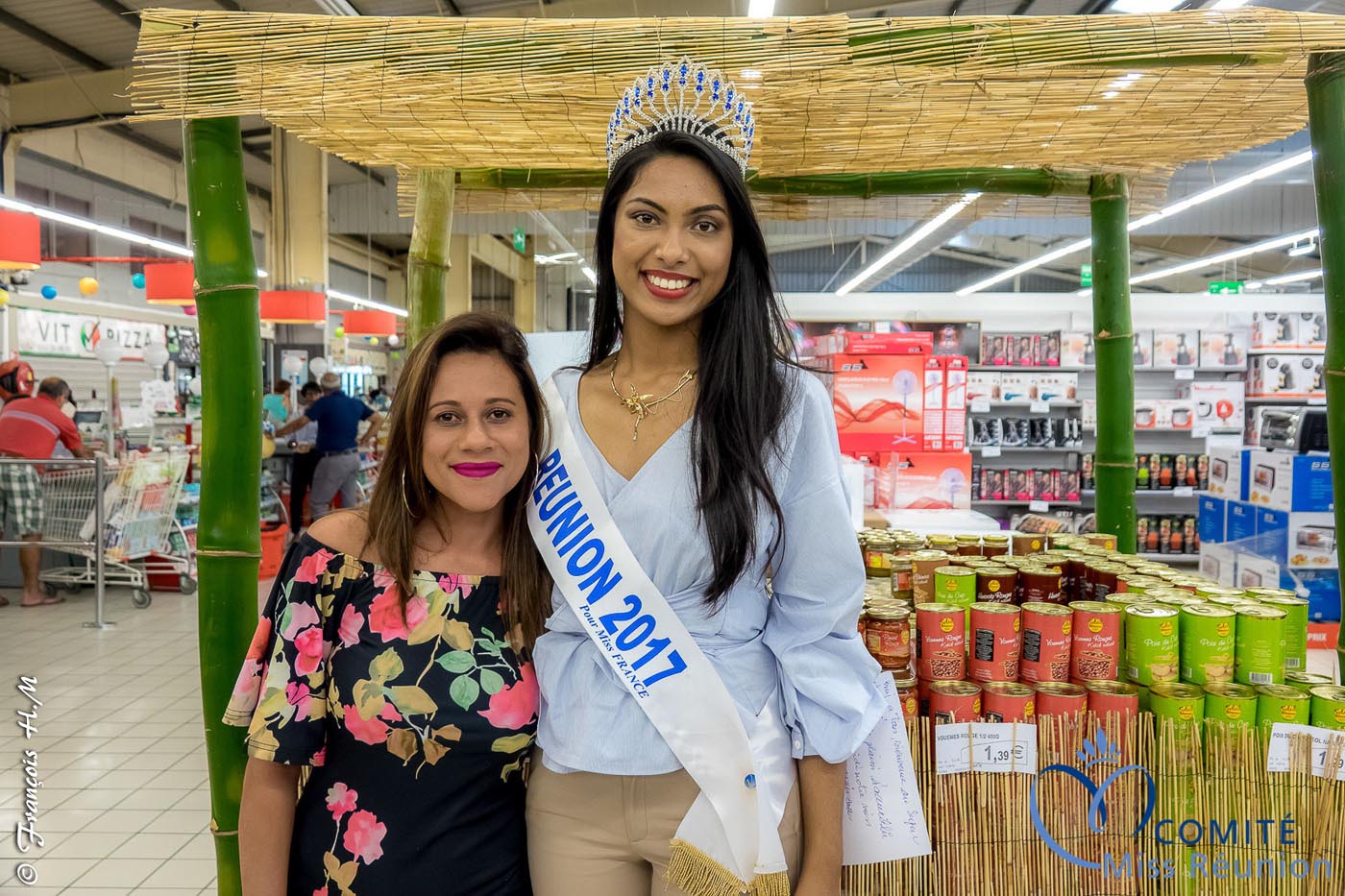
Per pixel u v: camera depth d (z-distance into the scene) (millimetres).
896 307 6496
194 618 5797
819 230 13594
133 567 6188
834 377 3709
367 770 1241
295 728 1229
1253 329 6492
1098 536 2635
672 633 1209
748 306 1237
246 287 1807
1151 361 6520
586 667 1244
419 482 1257
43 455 6043
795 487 1252
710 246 1188
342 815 1250
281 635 1245
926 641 1762
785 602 1283
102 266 12000
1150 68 1695
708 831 1193
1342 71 1715
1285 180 11609
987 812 1675
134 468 5961
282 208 10828
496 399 1225
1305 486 4281
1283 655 1775
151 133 12320
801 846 1302
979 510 6660
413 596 1265
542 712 1279
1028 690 1691
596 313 1372
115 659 4887
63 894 2574
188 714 4051
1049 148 2514
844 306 6488
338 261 19156
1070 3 7527
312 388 9758
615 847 1233
